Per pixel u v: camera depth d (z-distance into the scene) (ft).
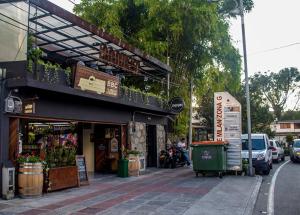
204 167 53.01
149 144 71.15
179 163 70.23
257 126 132.98
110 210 30.12
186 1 72.43
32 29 38.96
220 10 82.64
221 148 52.49
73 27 41.98
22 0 35.86
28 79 34.99
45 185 38.32
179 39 76.43
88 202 33.53
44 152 40.98
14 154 36.35
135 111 62.69
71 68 42.57
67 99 44.73
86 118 48.73
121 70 60.23
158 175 56.24
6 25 37.58
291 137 189.06
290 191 42.11
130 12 76.13
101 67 59.47
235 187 42.65
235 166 54.95
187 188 42.09
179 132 79.97
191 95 81.82
